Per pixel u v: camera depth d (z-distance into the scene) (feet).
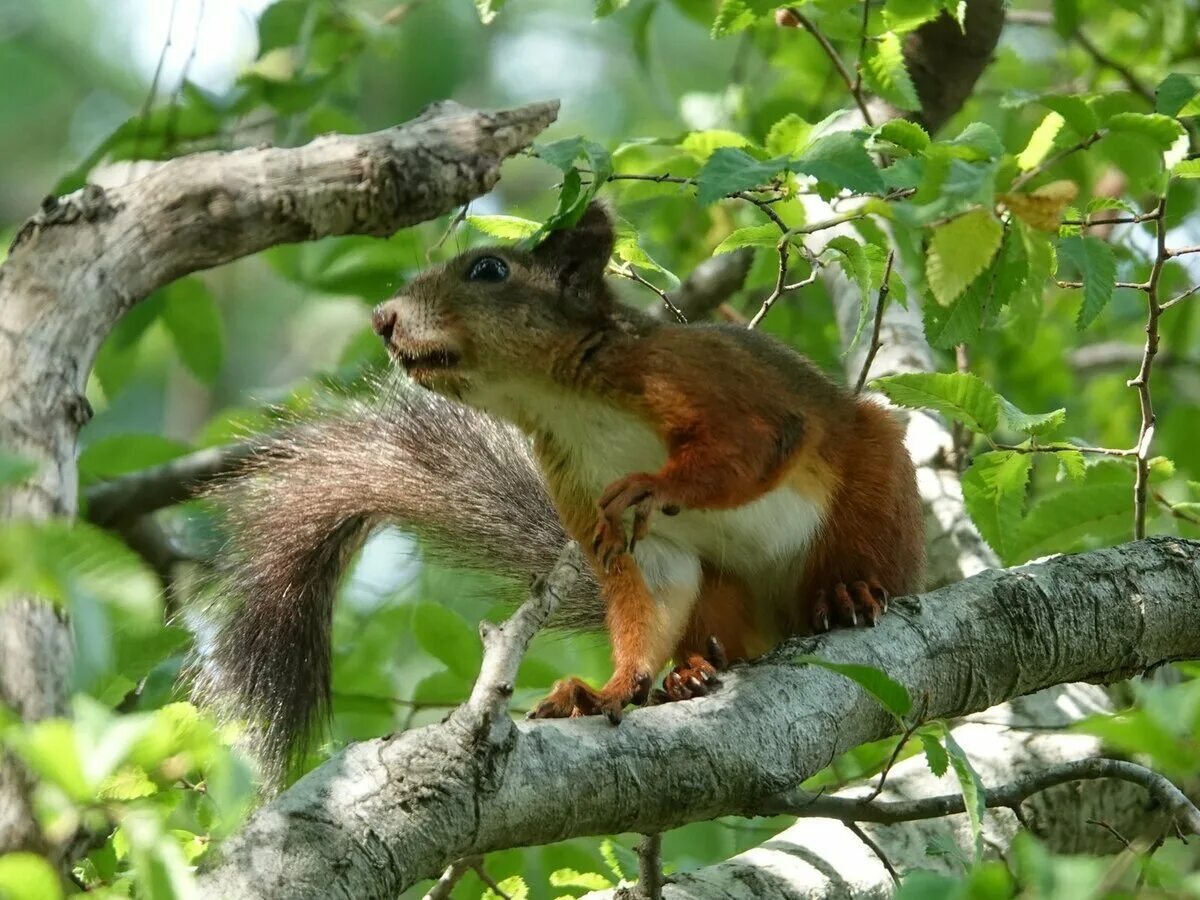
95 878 25.39
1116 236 49.14
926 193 24.91
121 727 19.25
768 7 37.63
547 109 29.17
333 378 47.19
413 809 23.48
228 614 38.37
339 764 23.88
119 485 49.29
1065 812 35.76
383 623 44.83
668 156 47.14
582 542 36.17
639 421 35.42
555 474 36.50
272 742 36.40
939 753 25.73
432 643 39.78
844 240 31.04
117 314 24.11
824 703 28.68
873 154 33.12
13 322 23.04
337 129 51.37
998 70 61.46
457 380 36.06
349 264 49.19
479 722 24.11
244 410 51.93
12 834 19.42
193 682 36.60
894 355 45.42
